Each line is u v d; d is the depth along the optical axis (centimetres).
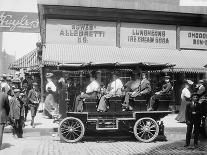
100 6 2156
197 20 2320
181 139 1242
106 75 1495
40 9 2209
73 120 1157
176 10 2250
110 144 1127
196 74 2233
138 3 2203
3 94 974
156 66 1209
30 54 2164
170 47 2302
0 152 940
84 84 1409
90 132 1255
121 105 1172
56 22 2150
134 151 991
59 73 2028
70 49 2100
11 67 2122
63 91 1237
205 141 1199
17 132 1228
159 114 1196
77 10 2147
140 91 1192
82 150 1005
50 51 2047
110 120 1170
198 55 2267
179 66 2083
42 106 2047
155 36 2277
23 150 978
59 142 1155
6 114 984
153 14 2242
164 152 975
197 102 1061
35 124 1433
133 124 1203
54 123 1471
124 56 2108
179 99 2203
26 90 1502
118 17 2209
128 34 2236
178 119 1595
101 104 1159
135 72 1223
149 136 1175
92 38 2188
